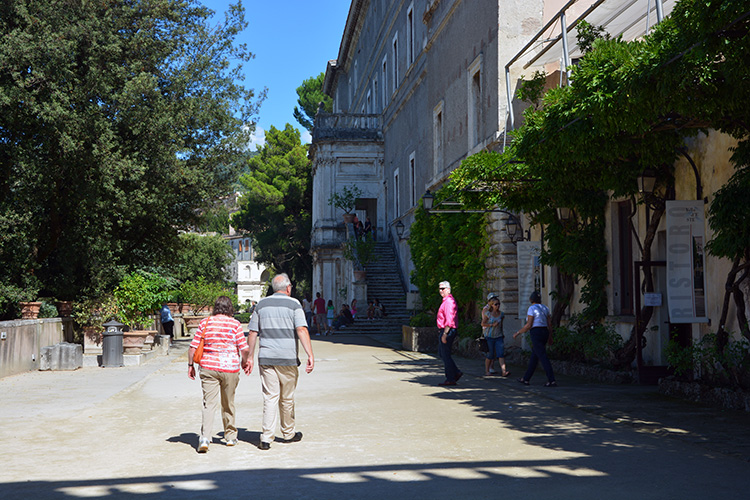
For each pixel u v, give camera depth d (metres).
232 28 23.56
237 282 106.44
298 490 5.56
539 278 17.70
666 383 11.21
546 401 10.59
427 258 23.66
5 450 7.29
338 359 19.66
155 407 10.53
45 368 17.03
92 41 19.42
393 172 40.34
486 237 19.70
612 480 5.77
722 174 10.70
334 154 43.72
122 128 20.67
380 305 36.56
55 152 19.73
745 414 9.05
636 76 7.70
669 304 10.85
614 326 14.21
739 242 9.49
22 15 18.56
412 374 15.25
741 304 9.95
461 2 22.84
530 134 10.27
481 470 6.17
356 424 8.70
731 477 5.82
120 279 22.22
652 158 11.10
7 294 19.56
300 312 7.66
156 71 21.91
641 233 13.37
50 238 21.98
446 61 25.09
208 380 7.30
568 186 14.22
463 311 22.16
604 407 9.77
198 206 24.45
